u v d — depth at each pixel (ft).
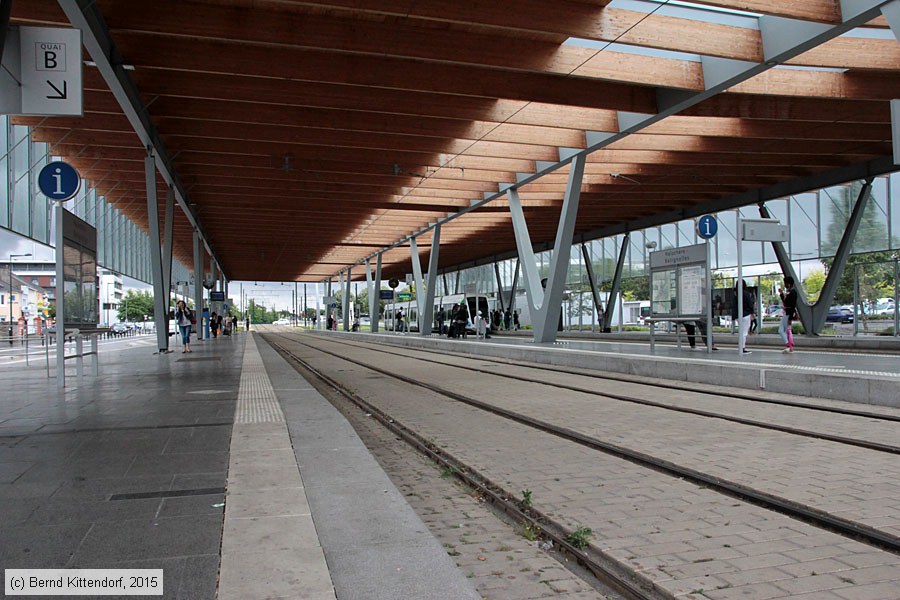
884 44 42.55
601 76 43.96
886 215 74.08
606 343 76.79
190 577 10.79
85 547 12.17
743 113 51.42
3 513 14.21
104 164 70.90
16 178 79.36
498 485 17.66
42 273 209.97
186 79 47.50
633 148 60.90
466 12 36.50
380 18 39.34
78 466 18.49
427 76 45.50
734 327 88.38
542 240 131.95
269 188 80.07
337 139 59.57
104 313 281.13
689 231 104.17
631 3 38.63
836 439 22.13
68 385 40.16
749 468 18.61
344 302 196.13
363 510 14.98
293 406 30.68
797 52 39.81
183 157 68.23
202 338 123.85
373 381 46.91
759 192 82.84
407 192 82.74
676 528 13.79
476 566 12.29
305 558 11.59
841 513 14.24
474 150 63.00
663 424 26.30
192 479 17.07
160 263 70.44
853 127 57.72
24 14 35.70
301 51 43.68
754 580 10.92
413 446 24.02
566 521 14.37
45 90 24.11
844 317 73.77
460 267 179.83
